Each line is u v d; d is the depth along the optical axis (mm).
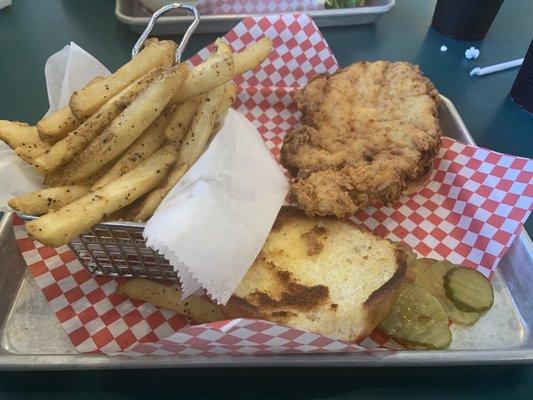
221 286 257
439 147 369
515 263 323
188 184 274
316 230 318
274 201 304
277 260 299
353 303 273
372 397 259
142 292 290
